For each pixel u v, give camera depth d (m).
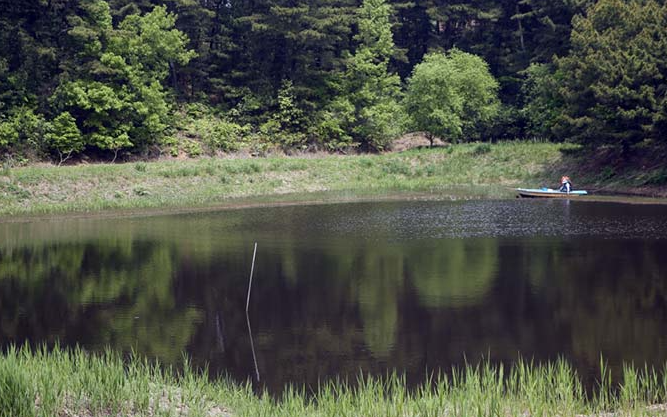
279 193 43.81
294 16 59.50
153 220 32.00
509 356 13.12
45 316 16.31
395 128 62.56
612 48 43.03
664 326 14.86
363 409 9.59
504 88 68.94
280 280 19.64
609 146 47.00
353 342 14.14
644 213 32.19
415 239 26.16
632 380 10.43
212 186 43.72
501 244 24.75
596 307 16.42
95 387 10.11
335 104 61.25
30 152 46.81
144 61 52.91
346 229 28.91
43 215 33.53
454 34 73.88
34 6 49.31
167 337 14.63
